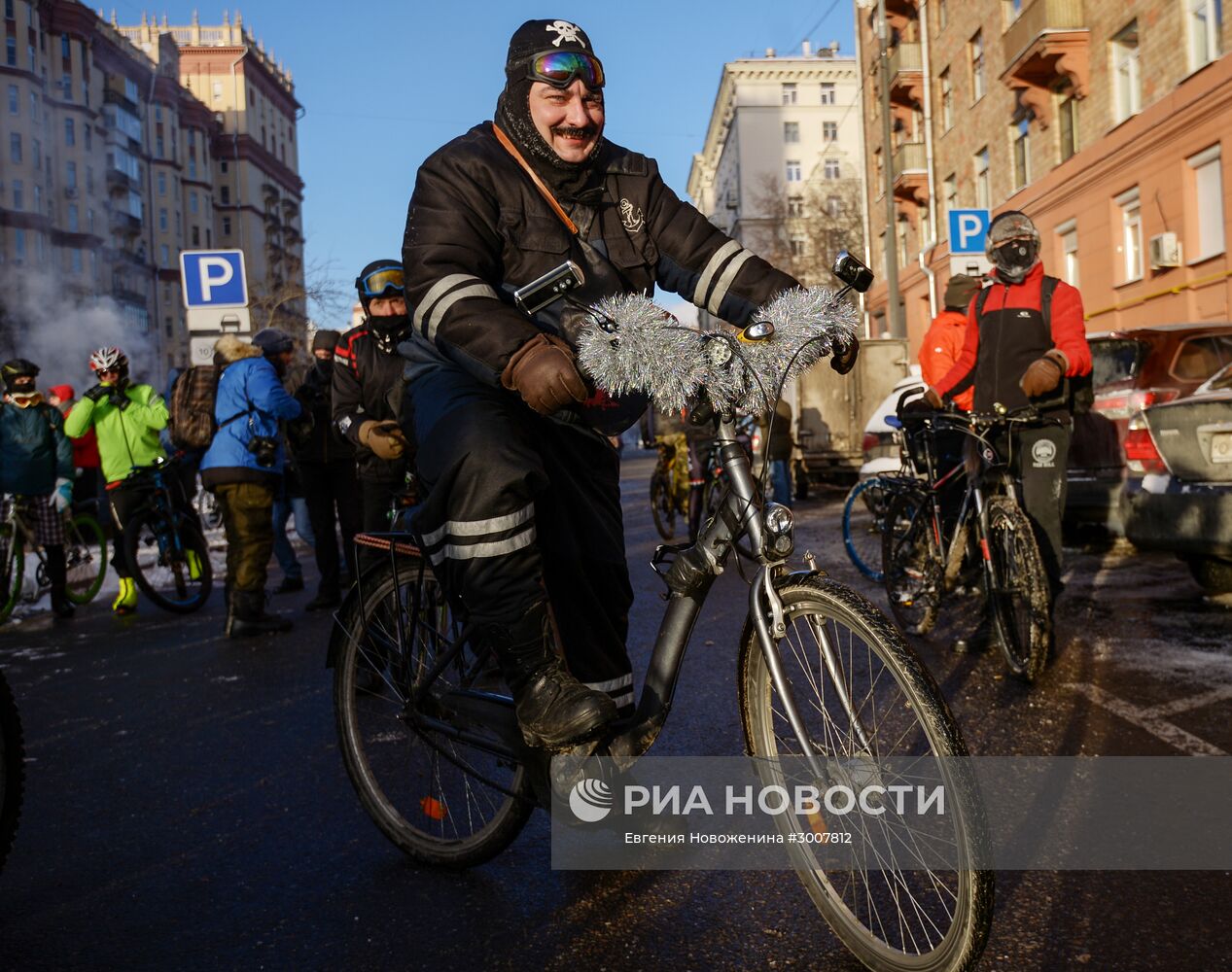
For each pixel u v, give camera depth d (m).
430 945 2.62
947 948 2.12
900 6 33.91
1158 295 20.05
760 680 2.61
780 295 2.64
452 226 2.52
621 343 2.29
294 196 100.69
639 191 2.77
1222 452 5.79
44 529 8.37
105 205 74.12
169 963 2.59
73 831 3.54
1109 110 21.50
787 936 2.56
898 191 33.06
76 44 70.88
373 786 3.22
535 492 2.50
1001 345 5.11
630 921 2.68
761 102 79.19
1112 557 8.07
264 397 6.77
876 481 7.39
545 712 2.49
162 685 5.66
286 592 8.85
